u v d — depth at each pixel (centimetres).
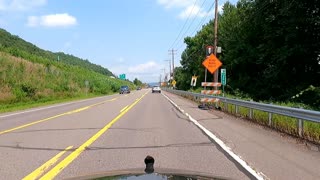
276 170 874
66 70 9006
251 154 1070
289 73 3791
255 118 1953
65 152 1103
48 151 1120
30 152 1104
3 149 1153
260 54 4250
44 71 6769
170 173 394
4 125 1872
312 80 3634
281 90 3891
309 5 3344
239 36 5191
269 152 1102
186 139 1358
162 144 1246
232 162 959
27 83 5147
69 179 408
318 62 3575
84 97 6197
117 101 4503
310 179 793
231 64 5278
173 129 1653
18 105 3972
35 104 4091
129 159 992
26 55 8069
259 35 4884
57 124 1878
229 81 5462
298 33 3444
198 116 2306
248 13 4612
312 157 1028
